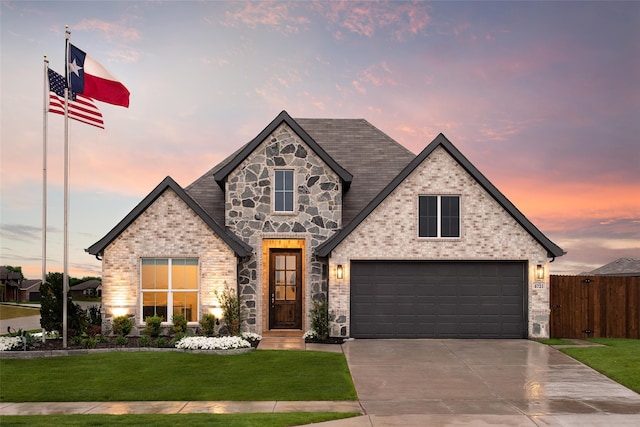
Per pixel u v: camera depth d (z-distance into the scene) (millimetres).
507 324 19109
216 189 21828
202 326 18016
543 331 18844
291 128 19859
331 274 18859
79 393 11852
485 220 19078
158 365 14273
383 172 22156
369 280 19219
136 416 10000
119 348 16078
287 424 9453
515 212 18891
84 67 16594
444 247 19000
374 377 13336
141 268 18766
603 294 19859
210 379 12961
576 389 12227
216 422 9492
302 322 20625
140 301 18594
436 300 19156
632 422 9664
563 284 19859
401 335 19047
